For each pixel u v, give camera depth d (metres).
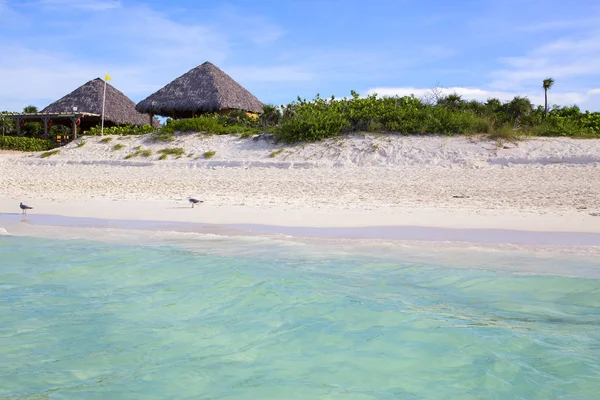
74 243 8.59
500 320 5.03
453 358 4.29
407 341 4.64
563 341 4.54
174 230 9.52
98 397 3.80
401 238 8.48
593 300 5.55
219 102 35.53
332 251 7.71
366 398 3.74
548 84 36.00
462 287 6.02
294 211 11.30
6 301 5.93
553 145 21.69
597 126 27.27
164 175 20.47
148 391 3.90
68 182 18.27
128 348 4.66
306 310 5.41
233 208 11.88
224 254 7.65
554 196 12.80
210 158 24.91
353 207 11.73
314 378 4.05
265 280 6.36
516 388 3.79
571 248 7.56
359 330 4.89
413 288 6.02
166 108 36.81
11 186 17.19
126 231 9.52
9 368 4.29
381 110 25.41
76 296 6.07
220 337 4.86
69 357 4.49
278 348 4.60
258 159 23.81
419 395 3.75
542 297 5.67
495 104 30.19
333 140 24.50
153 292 6.11
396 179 17.52
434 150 22.22
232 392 3.87
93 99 41.47
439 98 28.81
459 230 9.01
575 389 3.75
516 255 7.27
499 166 20.11
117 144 28.22
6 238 9.03
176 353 4.55
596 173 17.23
